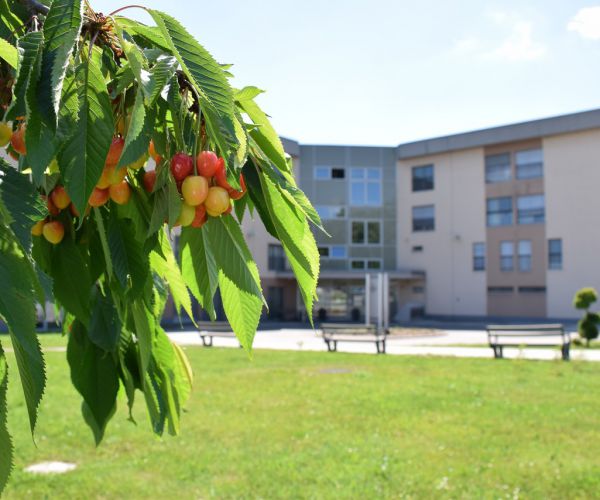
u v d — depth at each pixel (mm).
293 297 32469
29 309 655
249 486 4844
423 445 6102
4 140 834
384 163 33594
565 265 28781
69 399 8391
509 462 5512
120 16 880
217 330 18250
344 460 5562
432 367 12578
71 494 4609
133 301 1025
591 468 5293
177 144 896
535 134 29203
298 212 937
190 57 774
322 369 12242
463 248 31625
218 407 8023
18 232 680
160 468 5305
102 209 1058
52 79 697
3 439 747
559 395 8961
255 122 976
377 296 25172
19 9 930
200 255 1004
